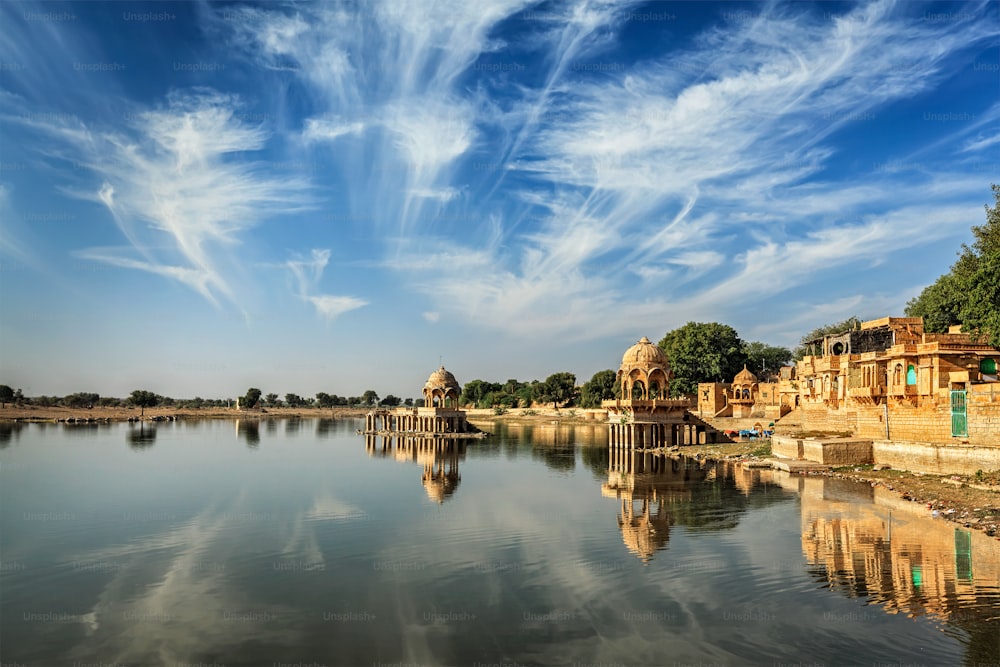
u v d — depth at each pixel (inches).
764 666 746.2
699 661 760.3
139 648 809.5
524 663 762.2
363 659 775.7
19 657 787.4
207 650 803.4
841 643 798.5
